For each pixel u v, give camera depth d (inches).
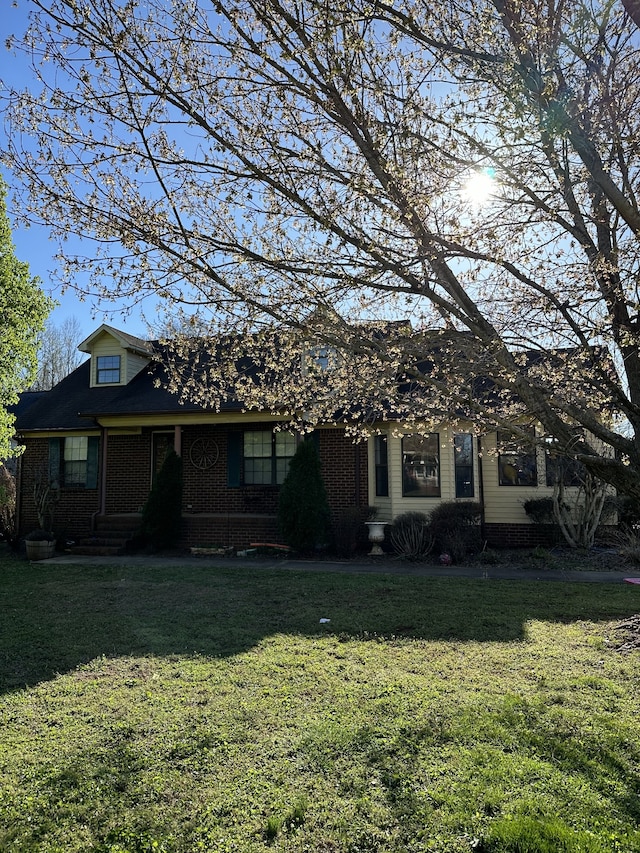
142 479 593.6
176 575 391.2
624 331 145.9
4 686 187.6
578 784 123.6
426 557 452.1
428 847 105.8
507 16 138.6
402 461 502.9
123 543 521.3
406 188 145.2
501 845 105.0
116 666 204.7
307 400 203.3
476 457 505.7
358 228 147.3
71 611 288.7
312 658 208.2
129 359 642.2
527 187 159.6
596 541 480.1
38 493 571.5
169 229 140.5
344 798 121.1
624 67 159.0
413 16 135.1
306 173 150.3
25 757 140.5
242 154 146.1
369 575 384.8
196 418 535.5
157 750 142.5
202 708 166.7
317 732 149.0
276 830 111.3
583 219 165.2
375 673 191.8
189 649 222.2
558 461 454.9
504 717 155.3
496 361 147.1
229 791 124.5
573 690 173.8
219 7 130.5
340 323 148.3
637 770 129.0
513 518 503.5
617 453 163.0
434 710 160.7
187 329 188.2
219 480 567.5
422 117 153.2
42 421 613.6
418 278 154.5
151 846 107.7
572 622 252.1
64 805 120.8
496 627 245.4
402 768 131.6
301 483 484.1
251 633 242.7
